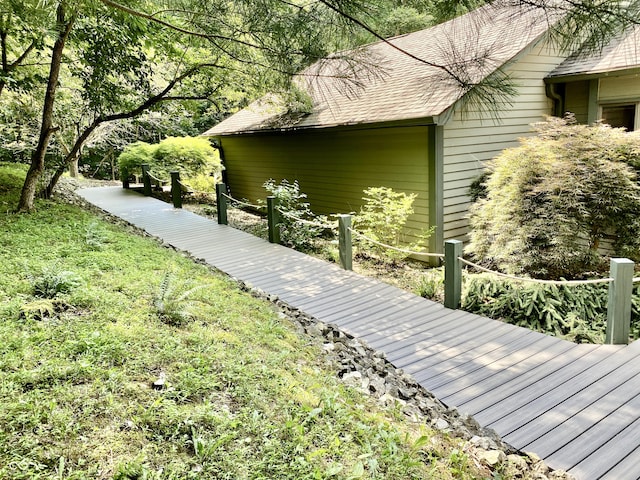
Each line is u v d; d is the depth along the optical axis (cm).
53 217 709
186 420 230
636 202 520
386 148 786
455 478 241
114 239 629
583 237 555
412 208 752
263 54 405
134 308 368
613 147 542
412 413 310
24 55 786
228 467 207
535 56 765
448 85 308
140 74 909
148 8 580
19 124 1226
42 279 370
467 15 296
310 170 995
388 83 839
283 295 552
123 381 254
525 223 560
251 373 294
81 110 1106
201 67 842
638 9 249
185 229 887
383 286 584
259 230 936
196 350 311
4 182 916
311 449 233
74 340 289
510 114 762
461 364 383
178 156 1301
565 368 369
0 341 276
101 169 1978
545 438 283
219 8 364
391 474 229
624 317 400
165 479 195
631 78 692
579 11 252
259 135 1106
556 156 560
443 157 705
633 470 253
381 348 416
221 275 593
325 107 917
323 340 421
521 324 493
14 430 204
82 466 193
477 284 562
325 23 325
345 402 294
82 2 484
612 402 318
